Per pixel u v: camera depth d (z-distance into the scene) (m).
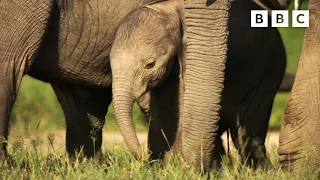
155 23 13.19
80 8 14.28
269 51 14.98
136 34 13.12
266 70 15.08
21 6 13.51
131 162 13.34
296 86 12.66
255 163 14.70
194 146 12.48
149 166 13.01
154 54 13.04
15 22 13.51
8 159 13.26
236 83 14.73
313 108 12.55
